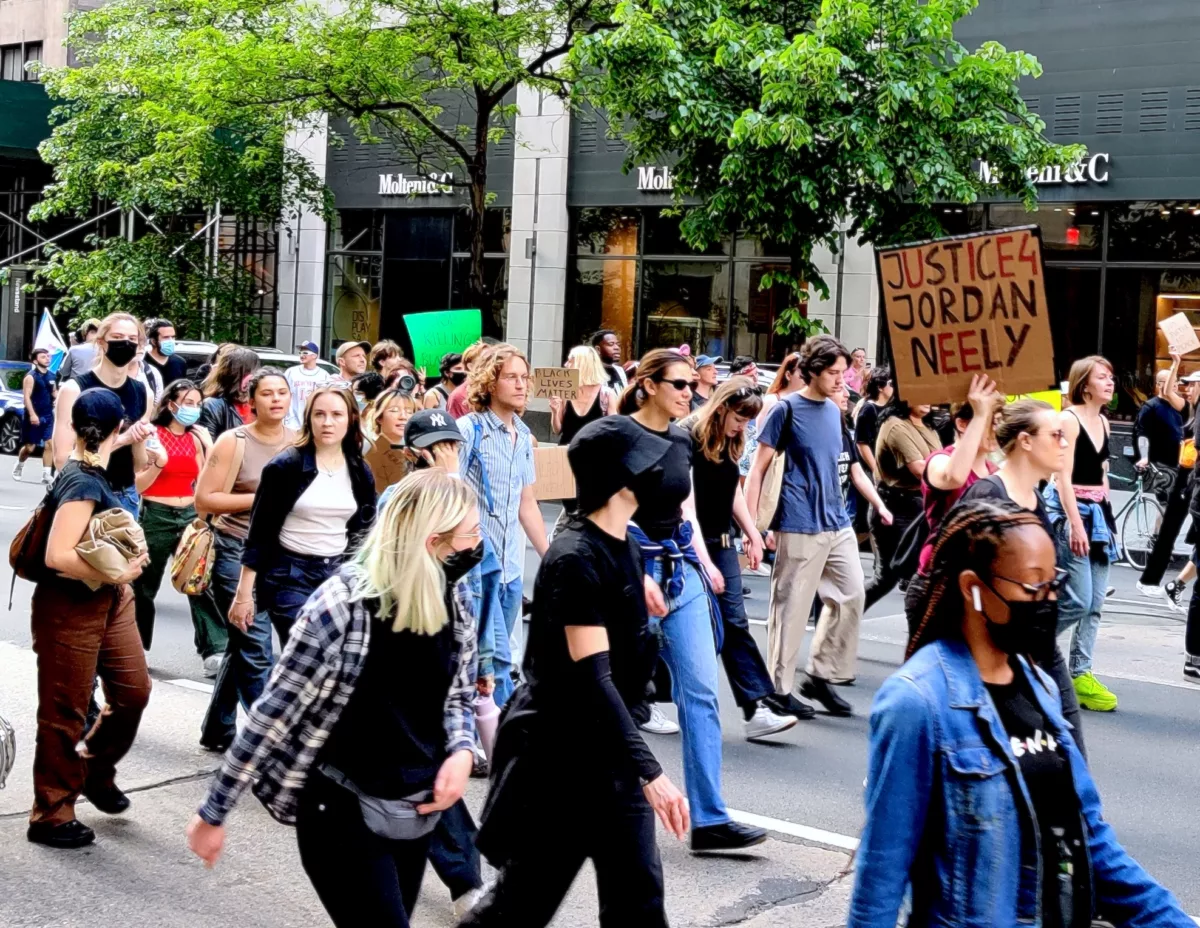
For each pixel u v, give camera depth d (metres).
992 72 24.17
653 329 36.94
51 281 44.00
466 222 41.22
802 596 11.73
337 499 9.09
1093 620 12.52
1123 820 9.46
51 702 8.20
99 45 41.12
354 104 32.75
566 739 5.63
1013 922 4.06
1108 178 29.11
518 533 10.22
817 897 7.89
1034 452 8.15
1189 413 22.83
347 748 5.27
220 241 46.47
